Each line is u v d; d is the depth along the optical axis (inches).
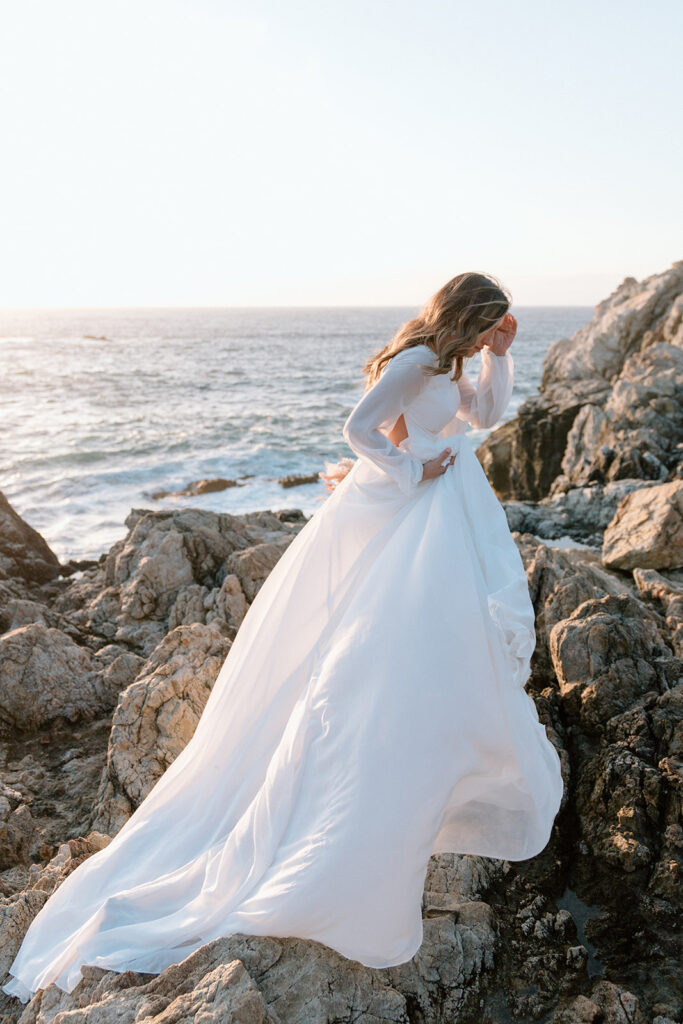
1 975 122.0
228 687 130.7
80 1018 99.3
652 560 348.8
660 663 178.7
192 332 6284.5
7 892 148.0
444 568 113.3
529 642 114.3
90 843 152.0
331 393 2037.4
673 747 152.2
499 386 130.9
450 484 123.0
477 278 118.1
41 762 197.6
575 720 174.9
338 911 100.8
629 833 143.0
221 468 1018.1
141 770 170.9
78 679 219.6
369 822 101.3
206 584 270.2
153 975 109.8
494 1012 113.6
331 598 126.5
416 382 118.8
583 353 1095.0
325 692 110.9
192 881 119.6
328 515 128.8
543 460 788.6
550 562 253.3
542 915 131.4
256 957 105.4
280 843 108.7
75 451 1096.2
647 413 639.1
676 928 126.8
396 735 104.4
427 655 108.2
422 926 121.6
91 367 2716.5
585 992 116.3
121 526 690.8
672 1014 110.1
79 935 115.5
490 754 111.6
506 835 120.6
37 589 339.0
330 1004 103.7
